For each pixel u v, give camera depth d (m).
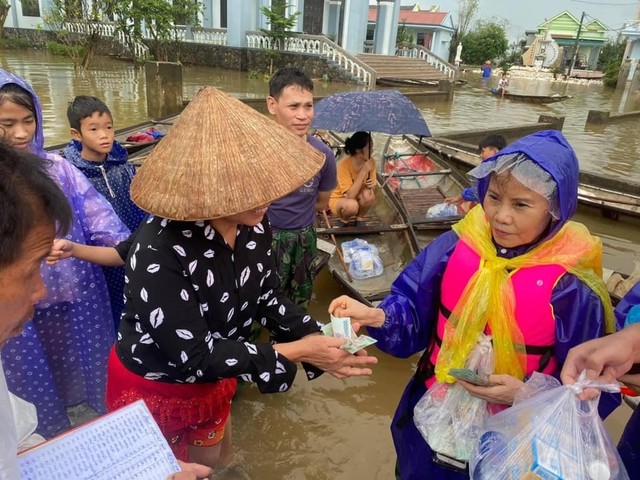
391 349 1.88
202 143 1.40
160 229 1.52
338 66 19.58
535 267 1.57
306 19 23.67
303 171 1.48
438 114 16.14
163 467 1.27
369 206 5.18
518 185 1.47
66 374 2.46
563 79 36.66
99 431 1.30
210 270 1.58
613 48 47.44
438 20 38.75
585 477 1.27
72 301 2.29
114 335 2.53
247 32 21.55
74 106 2.75
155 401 1.79
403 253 4.69
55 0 18.56
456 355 1.67
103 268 2.62
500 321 1.59
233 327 1.77
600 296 1.58
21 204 0.90
